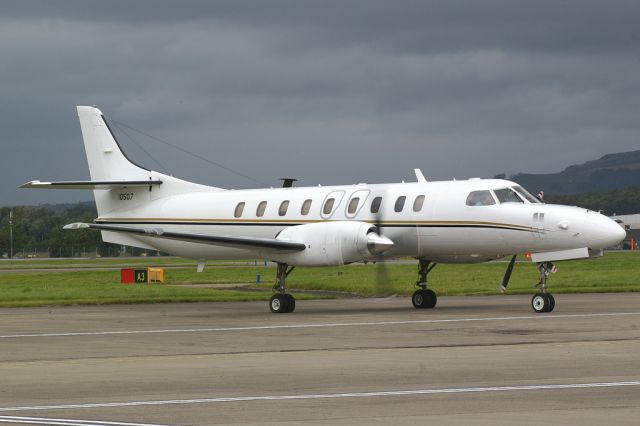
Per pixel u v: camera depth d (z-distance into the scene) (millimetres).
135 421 28750
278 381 36500
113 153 97688
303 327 60781
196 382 36531
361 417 28922
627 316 65312
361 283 117188
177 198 93500
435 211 76062
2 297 100188
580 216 70375
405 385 35000
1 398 33312
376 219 78688
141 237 96062
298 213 83750
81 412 30422
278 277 76750
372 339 51969
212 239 76062
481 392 33125
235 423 28281
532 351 44938
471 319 64562
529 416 28656
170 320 68562
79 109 99062
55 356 45812
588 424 27297
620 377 36156
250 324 63938
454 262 80312
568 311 70875
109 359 44406
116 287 117250
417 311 75125
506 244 73812
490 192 74750
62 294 103750
